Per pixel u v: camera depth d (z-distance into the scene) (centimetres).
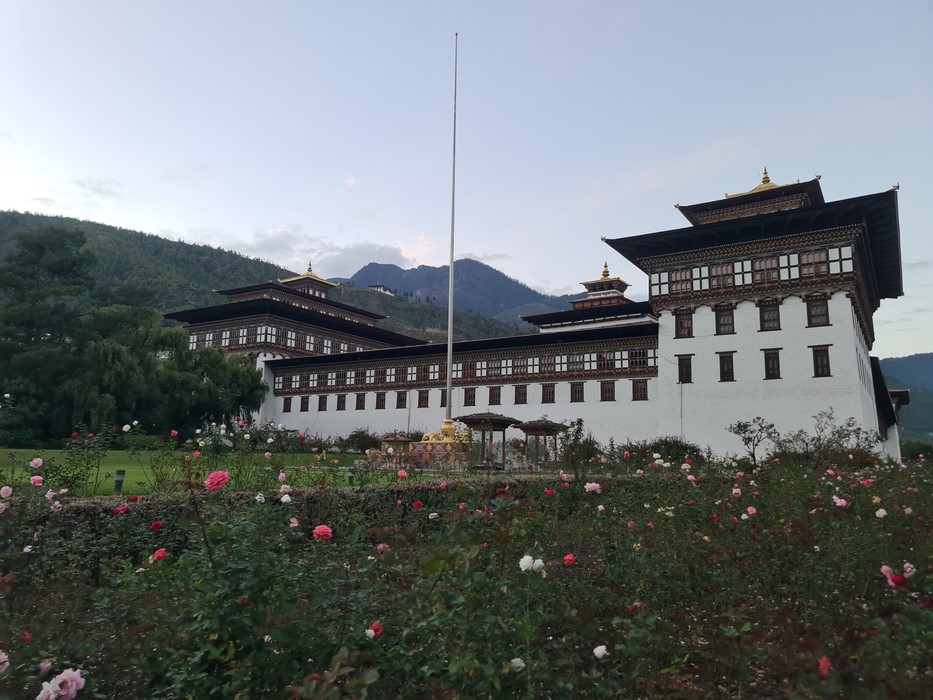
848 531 873
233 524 519
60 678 382
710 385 4644
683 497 1100
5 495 741
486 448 3105
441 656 473
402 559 680
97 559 763
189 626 467
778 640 601
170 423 5241
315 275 10044
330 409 6919
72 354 5075
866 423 4569
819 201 5884
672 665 558
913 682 446
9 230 18750
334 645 495
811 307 4400
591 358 5391
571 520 1184
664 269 4978
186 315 7700
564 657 545
